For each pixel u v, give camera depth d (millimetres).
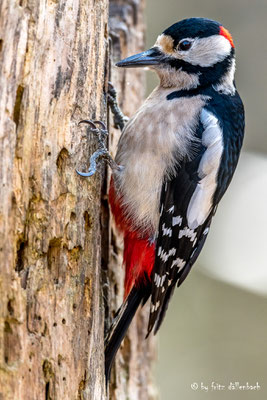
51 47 6566
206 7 15383
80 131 6953
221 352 14734
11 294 6055
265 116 15477
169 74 8461
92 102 7195
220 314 14844
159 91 8492
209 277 15039
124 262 8289
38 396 6219
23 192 6227
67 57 6750
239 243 15125
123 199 8047
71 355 6582
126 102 10359
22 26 6254
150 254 8141
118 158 8086
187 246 8297
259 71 15555
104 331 8148
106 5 7555
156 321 8562
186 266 8625
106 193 8492
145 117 8078
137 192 7992
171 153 7930
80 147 6930
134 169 7934
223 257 15117
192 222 8172
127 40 10500
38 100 6414
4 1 6145
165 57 8477
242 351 14688
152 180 7957
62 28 6707
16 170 6176
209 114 8188
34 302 6289
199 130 8070
